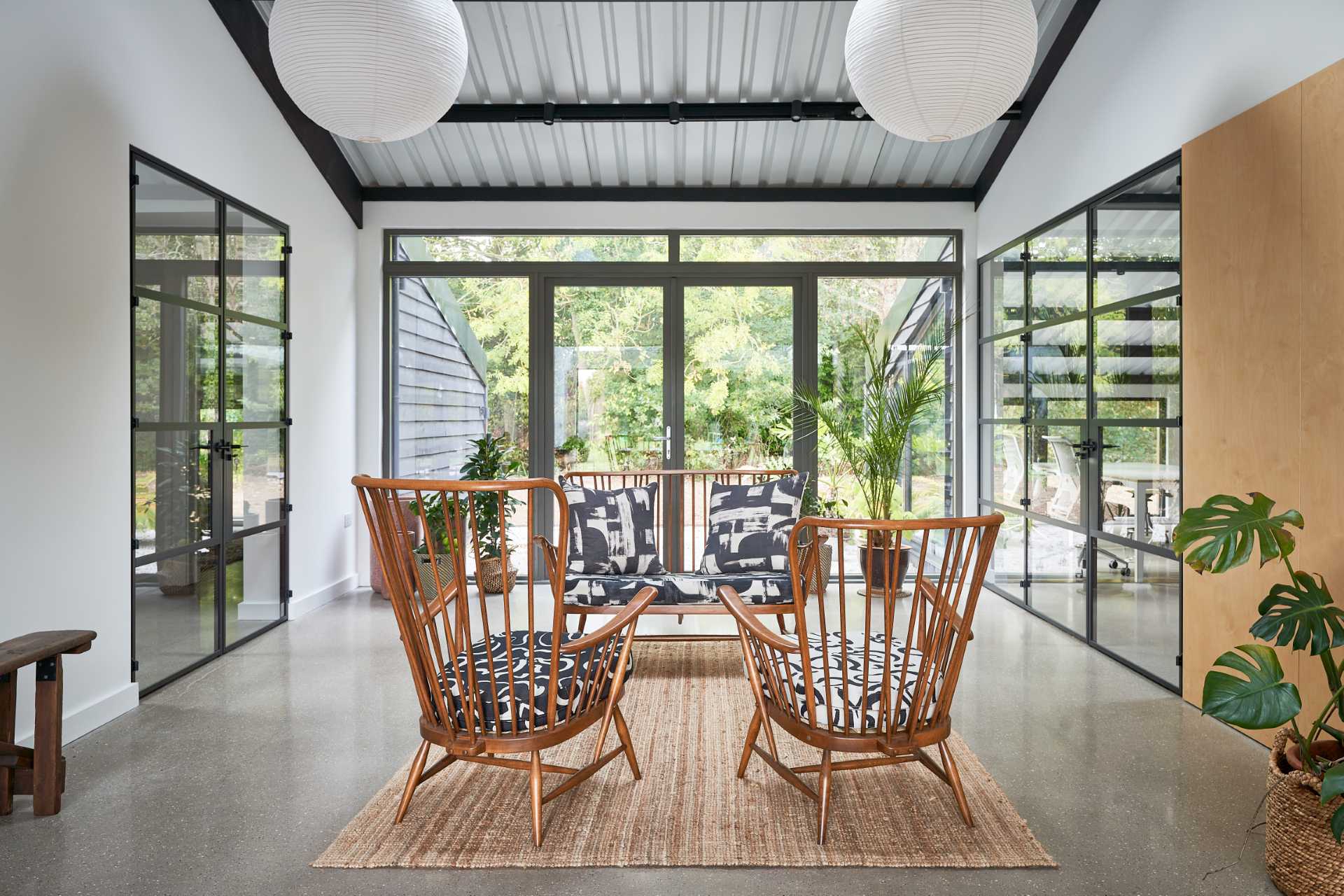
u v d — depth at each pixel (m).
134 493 3.23
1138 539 3.63
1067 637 4.27
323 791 2.44
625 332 5.77
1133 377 3.67
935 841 2.12
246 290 4.17
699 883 1.93
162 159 3.42
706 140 5.25
